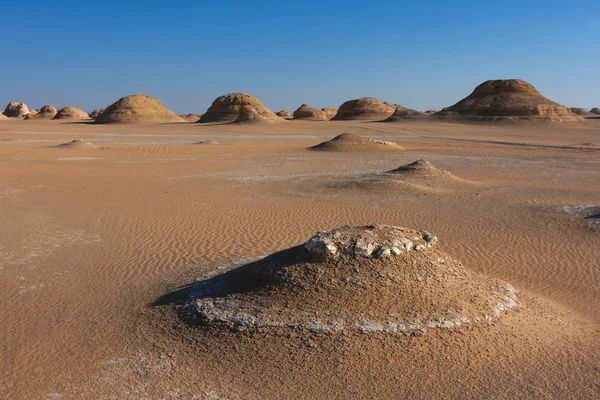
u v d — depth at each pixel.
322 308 6.10
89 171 24.20
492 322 6.15
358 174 23.03
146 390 5.29
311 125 78.44
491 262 10.12
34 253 10.68
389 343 5.65
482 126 77.81
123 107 92.00
